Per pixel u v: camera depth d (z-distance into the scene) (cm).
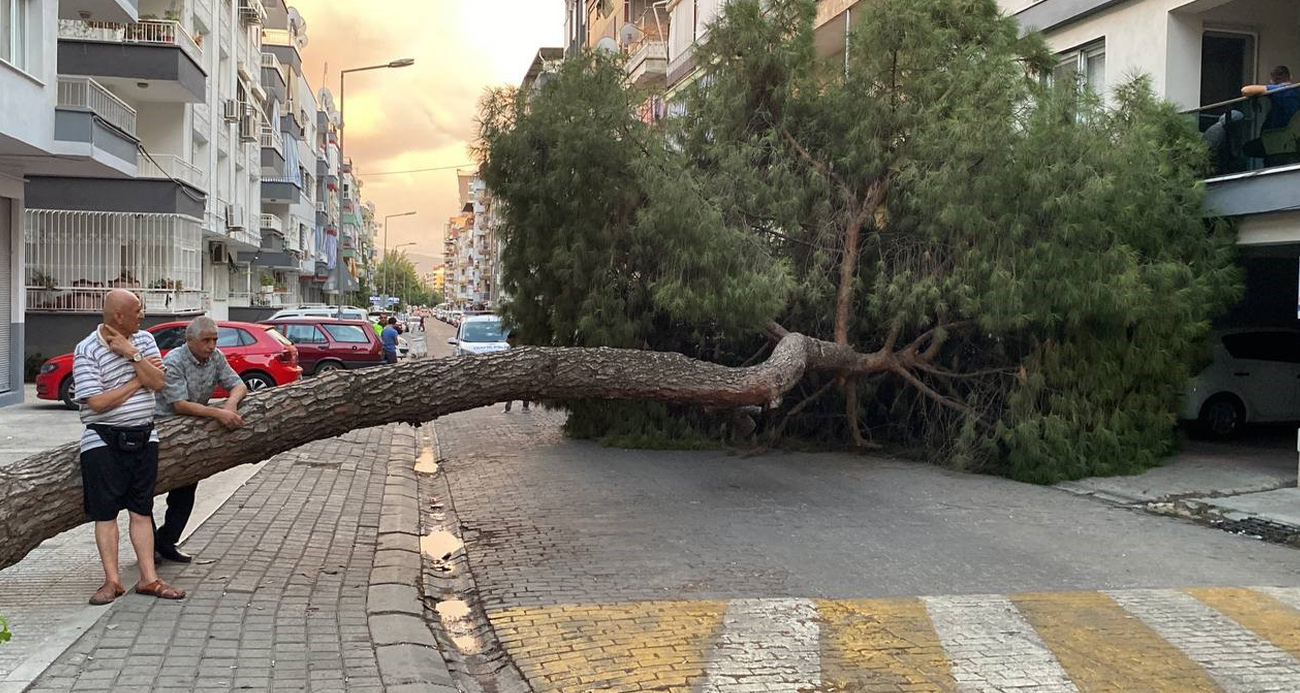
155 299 2289
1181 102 1210
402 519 841
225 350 1698
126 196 2211
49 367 1614
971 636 529
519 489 978
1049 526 819
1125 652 505
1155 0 1224
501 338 2027
